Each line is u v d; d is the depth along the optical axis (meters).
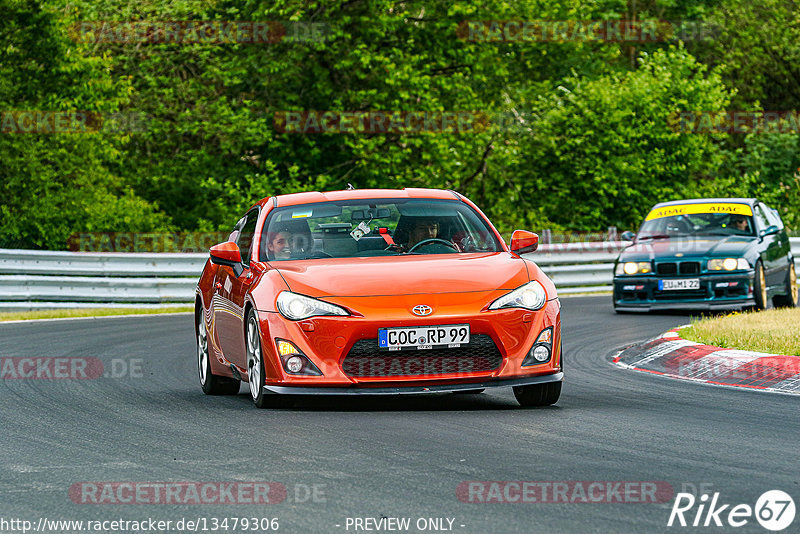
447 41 105.62
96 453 20.45
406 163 104.69
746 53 137.25
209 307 29.89
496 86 112.25
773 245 54.06
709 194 107.25
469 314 23.81
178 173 104.81
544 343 24.48
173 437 21.94
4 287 62.81
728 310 54.34
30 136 83.31
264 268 26.52
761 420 23.00
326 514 15.27
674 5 133.00
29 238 83.69
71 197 84.19
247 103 99.12
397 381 23.72
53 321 56.59
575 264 74.62
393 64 98.44
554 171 104.12
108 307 65.38
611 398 26.70
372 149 100.75
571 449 19.67
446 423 22.80
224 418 24.27
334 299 24.27
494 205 106.44
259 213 29.03
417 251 27.17
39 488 17.55
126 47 102.75
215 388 29.67
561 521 14.62
